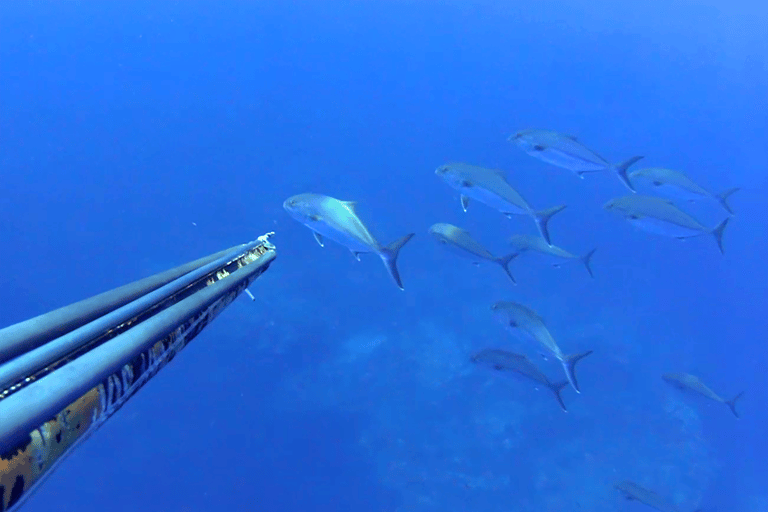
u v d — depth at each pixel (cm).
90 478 1845
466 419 2042
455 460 1933
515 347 2288
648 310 3027
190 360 2172
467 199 923
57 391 111
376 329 2339
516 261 2816
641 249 3619
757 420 2277
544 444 1997
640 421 2155
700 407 2233
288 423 2031
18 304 2675
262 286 2427
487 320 2420
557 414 2089
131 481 1855
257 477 1900
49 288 2758
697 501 1919
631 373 2395
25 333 146
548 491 1862
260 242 441
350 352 2245
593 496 1856
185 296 263
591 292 2966
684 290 3306
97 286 2806
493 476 1897
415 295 2519
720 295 3297
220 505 1827
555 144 934
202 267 300
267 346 2242
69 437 131
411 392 2117
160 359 200
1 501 98
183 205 3450
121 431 1966
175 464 1912
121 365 143
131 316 189
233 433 1995
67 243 2995
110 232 3133
